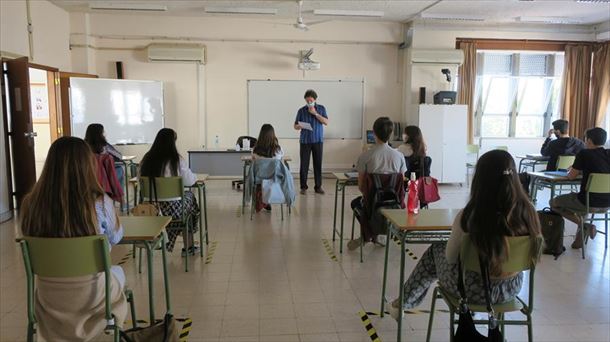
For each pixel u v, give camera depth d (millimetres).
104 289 1903
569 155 5645
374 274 3578
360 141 8641
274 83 8367
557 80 8836
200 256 3994
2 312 2873
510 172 1852
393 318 2795
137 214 2904
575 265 3811
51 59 7020
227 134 8414
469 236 1868
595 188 3961
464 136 7926
